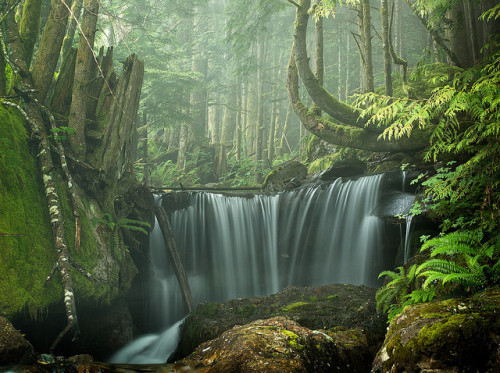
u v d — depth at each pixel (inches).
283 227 410.9
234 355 136.0
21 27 307.3
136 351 273.0
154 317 333.1
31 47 308.8
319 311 241.6
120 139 316.5
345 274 375.2
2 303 183.9
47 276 211.8
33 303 198.8
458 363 109.2
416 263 219.5
